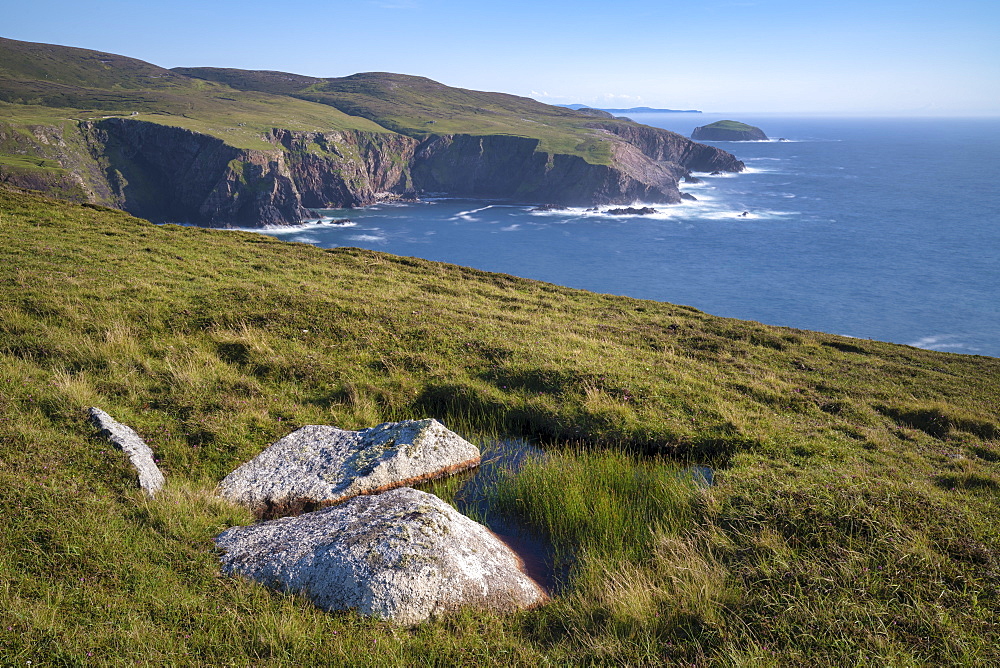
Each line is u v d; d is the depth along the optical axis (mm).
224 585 7363
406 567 7391
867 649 6609
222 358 16422
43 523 7789
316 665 6309
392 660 6359
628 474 12047
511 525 10641
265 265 28188
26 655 5914
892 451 14008
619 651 6797
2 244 23906
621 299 34500
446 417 15195
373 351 18188
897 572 7770
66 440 9945
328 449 11562
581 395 16062
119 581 7180
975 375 25406
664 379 18031
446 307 24516
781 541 8664
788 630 6988
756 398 17859
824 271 150500
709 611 7270
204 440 11703
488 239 193125
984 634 6812
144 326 17328
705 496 10328
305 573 7449
